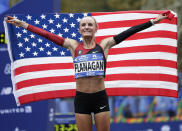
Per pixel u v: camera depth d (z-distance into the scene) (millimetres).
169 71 18391
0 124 22656
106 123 14883
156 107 29172
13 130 22656
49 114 22750
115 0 63938
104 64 14758
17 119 22688
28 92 18516
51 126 22750
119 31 18609
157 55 18344
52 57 18609
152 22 14844
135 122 28828
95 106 14781
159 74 18344
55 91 18578
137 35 18484
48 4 21625
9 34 18234
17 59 18422
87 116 14867
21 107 22688
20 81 18469
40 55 18578
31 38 18484
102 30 18703
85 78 14586
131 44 18484
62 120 25516
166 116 29141
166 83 18344
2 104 22594
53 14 18641
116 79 18500
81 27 14664
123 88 18469
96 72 14492
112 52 18547
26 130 22641
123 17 18609
